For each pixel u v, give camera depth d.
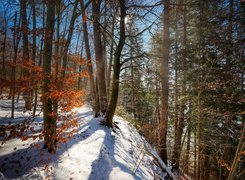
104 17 10.10
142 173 6.48
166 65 9.66
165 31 9.73
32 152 5.51
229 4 9.37
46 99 5.33
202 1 8.95
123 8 8.16
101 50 11.26
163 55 9.52
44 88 5.45
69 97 5.41
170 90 12.76
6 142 6.10
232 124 7.99
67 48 5.68
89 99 16.91
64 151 5.93
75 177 4.90
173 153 9.89
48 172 4.79
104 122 9.46
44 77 5.43
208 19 9.88
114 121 10.61
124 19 8.33
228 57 8.90
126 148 8.06
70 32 5.75
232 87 8.38
